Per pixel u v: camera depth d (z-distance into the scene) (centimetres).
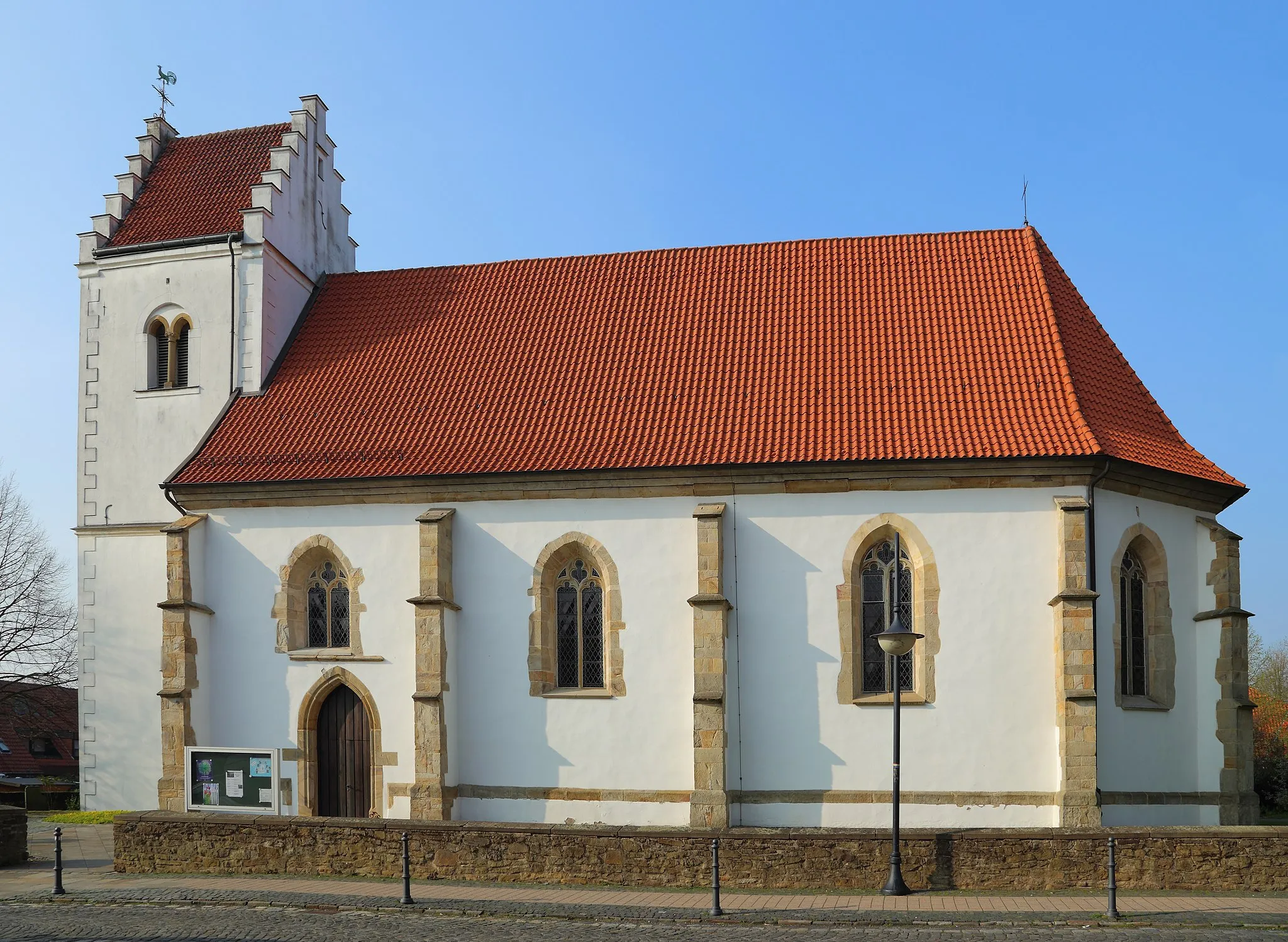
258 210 4191
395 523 3669
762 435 3484
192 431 4181
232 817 3086
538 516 3584
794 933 2370
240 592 3750
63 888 2866
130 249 4303
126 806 4122
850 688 3366
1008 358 3622
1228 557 3503
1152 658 3481
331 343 4266
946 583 3350
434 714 3450
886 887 2722
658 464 3441
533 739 3528
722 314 3981
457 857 2923
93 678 4184
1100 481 3347
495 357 4009
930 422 3438
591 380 3828
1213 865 2683
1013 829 2750
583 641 3588
